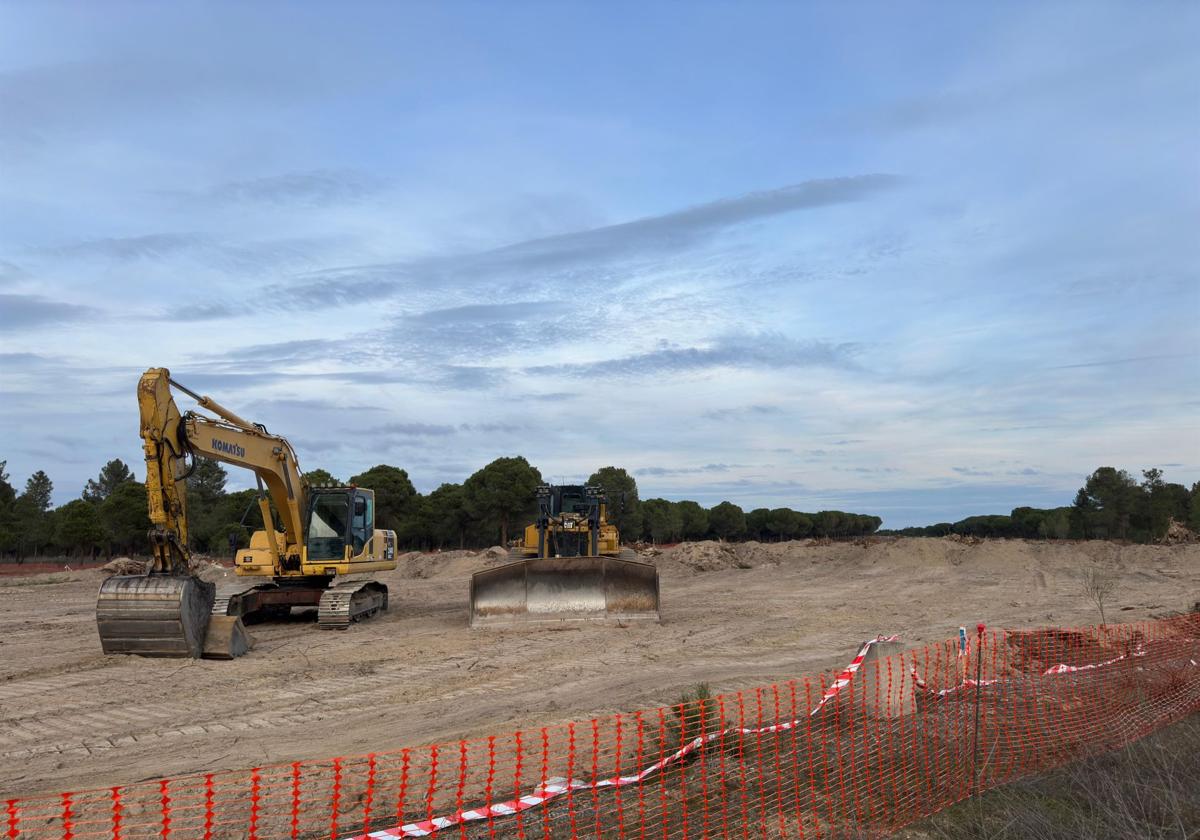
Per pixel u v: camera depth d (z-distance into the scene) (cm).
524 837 588
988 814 619
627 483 6338
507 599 1734
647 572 1788
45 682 1193
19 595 2661
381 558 2017
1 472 5712
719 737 779
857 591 2684
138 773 775
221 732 926
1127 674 1040
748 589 2828
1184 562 3109
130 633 1343
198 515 5391
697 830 591
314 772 756
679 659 1368
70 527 4597
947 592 2584
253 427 1656
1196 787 657
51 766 802
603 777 725
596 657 1384
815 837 580
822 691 963
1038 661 1252
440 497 5744
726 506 8400
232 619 1416
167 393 1388
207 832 575
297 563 1836
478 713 1005
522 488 5372
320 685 1176
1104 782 656
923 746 775
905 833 588
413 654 1423
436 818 622
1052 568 3152
